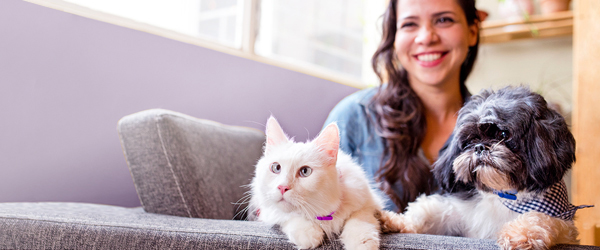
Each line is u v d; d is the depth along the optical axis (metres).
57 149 1.67
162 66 2.01
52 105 1.66
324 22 3.37
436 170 1.35
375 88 2.01
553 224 1.05
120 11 1.99
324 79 3.04
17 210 1.13
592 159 2.00
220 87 2.28
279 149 1.06
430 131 1.87
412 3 1.71
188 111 2.11
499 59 3.57
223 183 1.48
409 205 1.38
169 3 2.24
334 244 0.92
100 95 1.79
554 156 1.04
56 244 1.02
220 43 2.37
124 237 1.00
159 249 0.97
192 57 2.15
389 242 0.91
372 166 1.78
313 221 0.97
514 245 0.90
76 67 1.73
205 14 2.42
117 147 1.85
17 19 1.58
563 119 1.13
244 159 1.68
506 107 1.10
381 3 3.62
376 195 1.27
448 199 1.33
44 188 1.64
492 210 1.23
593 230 1.89
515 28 3.17
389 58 1.90
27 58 1.60
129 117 1.41
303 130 2.82
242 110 2.39
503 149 1.08
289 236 0.92
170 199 1.31
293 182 0.97
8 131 1.55
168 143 1.32
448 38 1.68
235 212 1.48
